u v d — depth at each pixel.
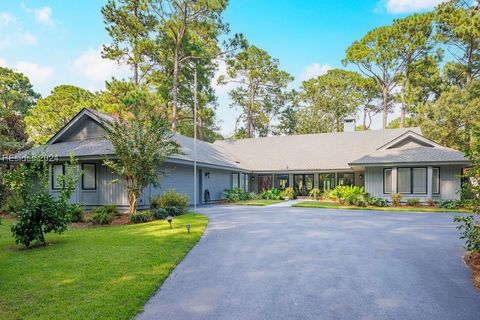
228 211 15.69
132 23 24.42
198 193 20.70
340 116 41.34
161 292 4.88
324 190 25.84
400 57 33.69
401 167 19.45
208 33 27.75
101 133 16.44
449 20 28.72
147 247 7.42
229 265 6.24
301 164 26.30
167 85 29.58
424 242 8.22
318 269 5.96
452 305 4.39
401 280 5.36
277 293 4.82
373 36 35.03
